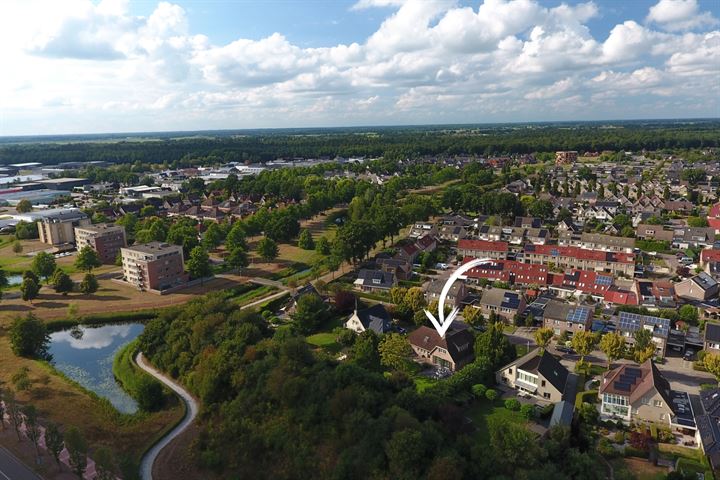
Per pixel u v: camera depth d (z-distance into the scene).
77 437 68.81
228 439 78.06
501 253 171.88
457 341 104.12
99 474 66.81
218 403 88.44
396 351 98.12
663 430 78.31
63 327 132.75
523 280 145.50
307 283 153.50
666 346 107.31
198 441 79.12
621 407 83.62
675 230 193.50
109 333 129.25
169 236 196.75
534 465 64.25
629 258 157.75
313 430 74.88
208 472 73.81
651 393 81.31
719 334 103.00
